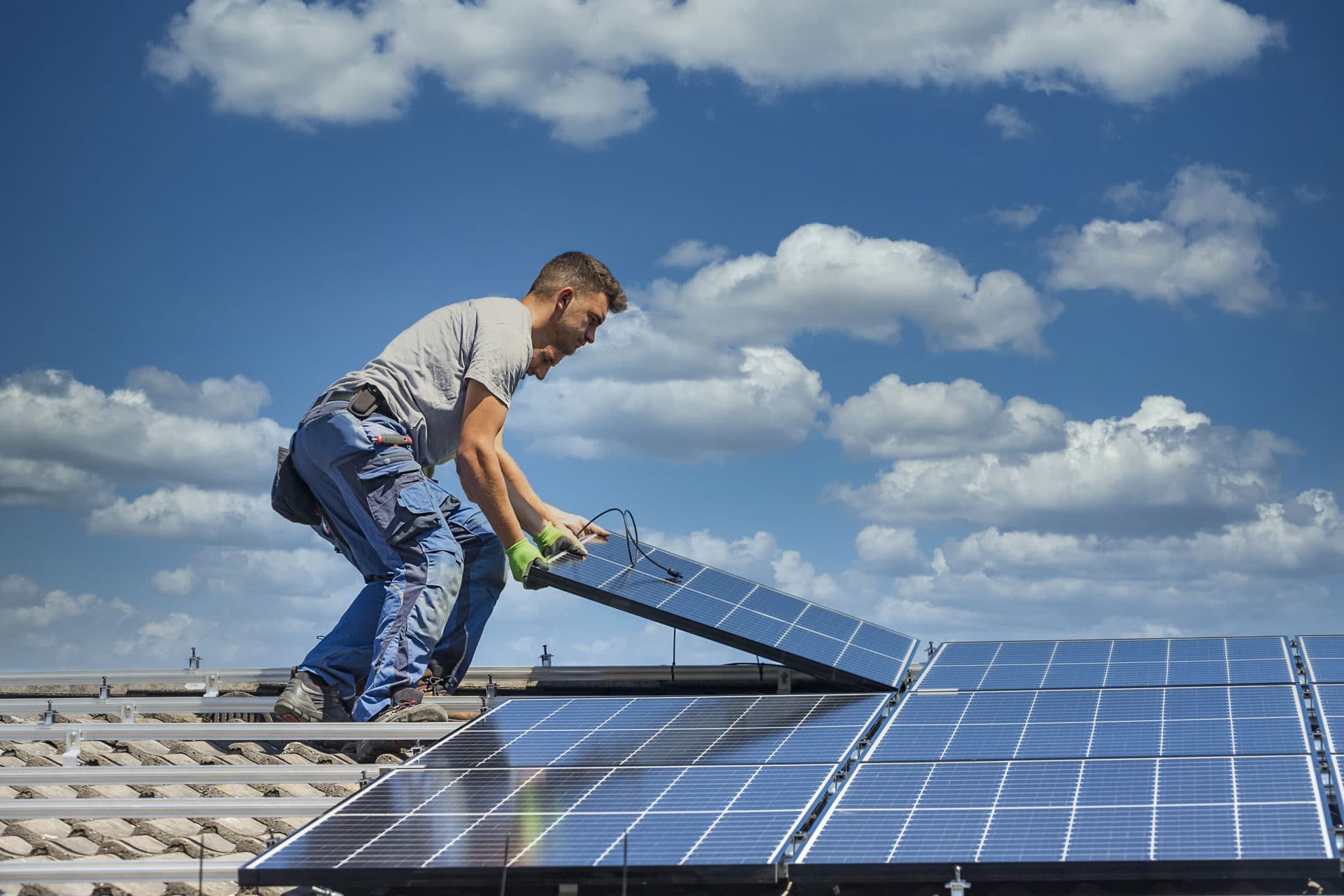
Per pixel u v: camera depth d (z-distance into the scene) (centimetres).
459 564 1080
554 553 1065
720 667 1284
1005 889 737
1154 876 634
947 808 716
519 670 1332
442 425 1091
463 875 666
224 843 839
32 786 900
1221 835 648
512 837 701
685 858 664
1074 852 648
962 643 1163
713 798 747
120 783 905
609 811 737
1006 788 740
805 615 1219
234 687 1335
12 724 1051
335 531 1140
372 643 1120
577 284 1092
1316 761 750
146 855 806
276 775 907
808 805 724
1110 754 797
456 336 1073
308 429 1084
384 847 694
